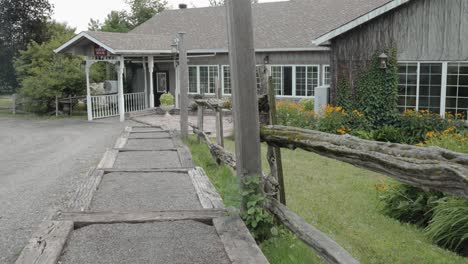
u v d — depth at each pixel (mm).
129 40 19922
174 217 5125
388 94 13586
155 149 10625
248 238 4438
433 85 13188
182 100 12461
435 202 5770
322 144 3770
